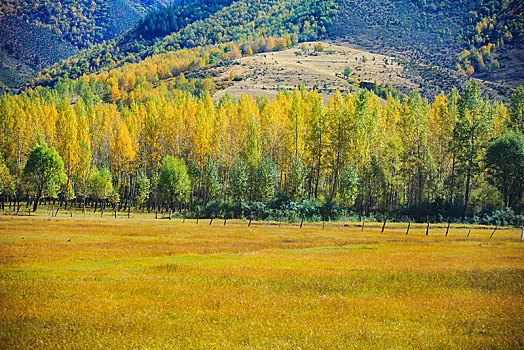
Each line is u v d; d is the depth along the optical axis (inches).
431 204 3149.6
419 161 3531.0
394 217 3159.5
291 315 736.3
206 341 605.0
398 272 1125.1
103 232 2122.3
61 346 585.3
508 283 1002.7
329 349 575.2
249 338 617.0
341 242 1840.6
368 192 3422.7
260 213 3125.0
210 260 1342.3
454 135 3395.7
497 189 3218.5
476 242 1900.8
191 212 3385.8
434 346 583.5
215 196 3991.1
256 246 1688.0
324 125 3489.2
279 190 3794.3
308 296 874.8
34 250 1462.8
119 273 1101.1
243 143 4040.4
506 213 2874.0
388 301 839.1
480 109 3405.5
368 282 1007.0
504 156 3043.8
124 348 578.6
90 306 780.0
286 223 2839.6
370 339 613.0
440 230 2500.0
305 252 1545.3
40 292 879.7
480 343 593.9
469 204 3508.9
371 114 3560.5
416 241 1909.4
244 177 3356.3
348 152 3479.3
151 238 1905.8
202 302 814.5
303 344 591.5
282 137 3964.1
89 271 1129.4
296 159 3351.4
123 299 834.8
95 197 4047.7
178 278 1035.3
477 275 1090.1
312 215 3085.6
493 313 749.9
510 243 1878.7
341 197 3147.1
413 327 672.4
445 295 894.4
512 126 3683.6
